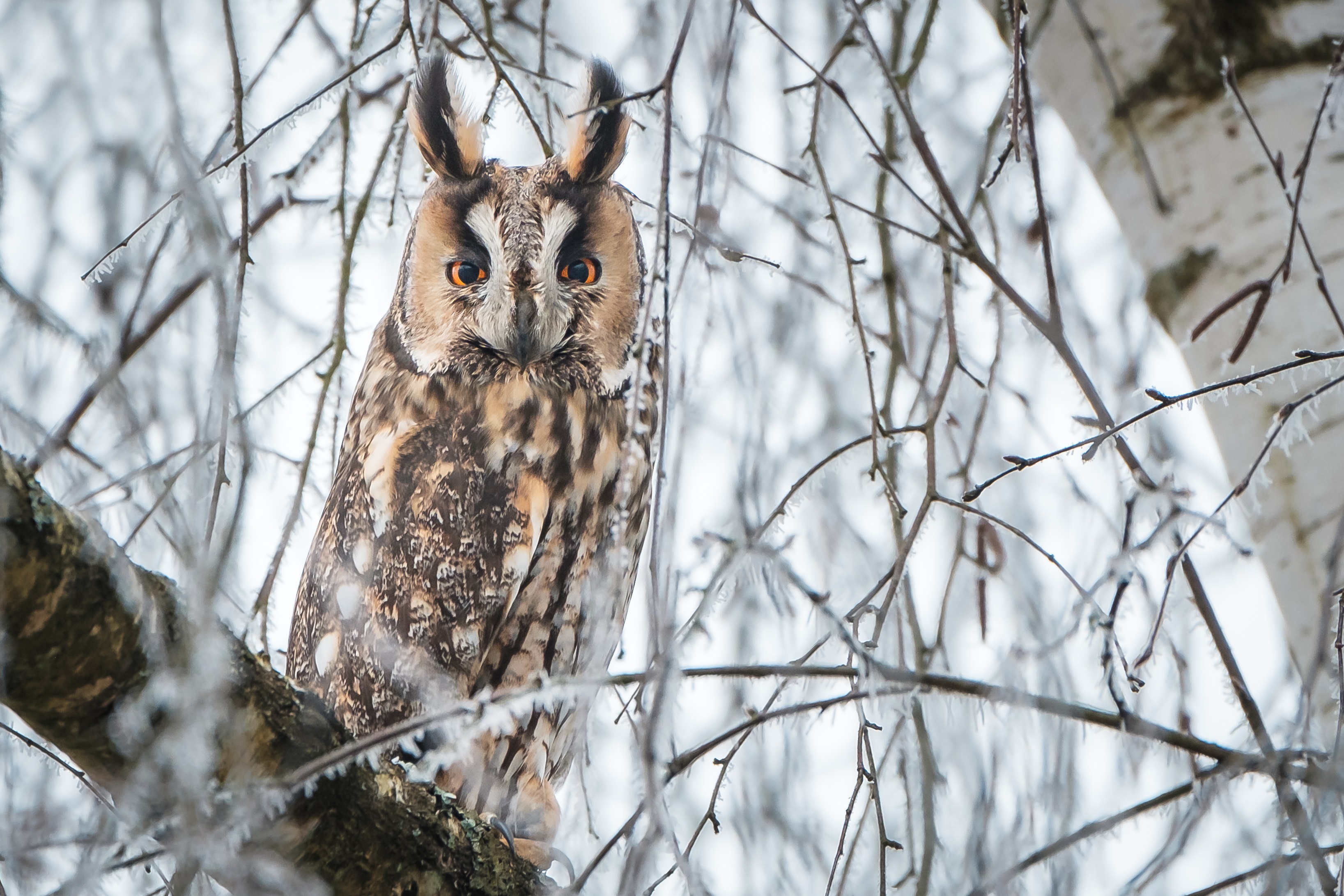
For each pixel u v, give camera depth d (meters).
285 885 3.30
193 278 3.97
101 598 3.52
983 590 5.37
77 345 4.30
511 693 3.80
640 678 3.72
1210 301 5.92
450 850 4.60
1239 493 4.20
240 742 3.80
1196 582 4.17
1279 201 5.86
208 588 3.03
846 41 5.50
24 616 3.43
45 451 3.79
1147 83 6.39
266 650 4.28
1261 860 4.38
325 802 4.17
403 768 4.60
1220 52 6.25
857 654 3.69
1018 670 3.99
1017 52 4.43
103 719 3.65
